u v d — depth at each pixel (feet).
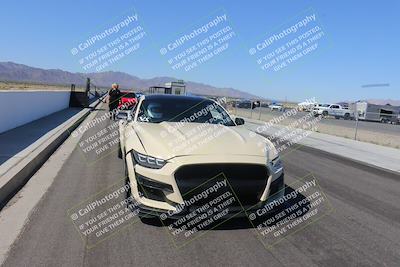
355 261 12.87
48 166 25.32
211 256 12.73
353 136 63.93
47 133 37.17
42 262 11.79
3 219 15.26
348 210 18.61
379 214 18.30
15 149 27.53
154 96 22.54
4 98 36.81
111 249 12.99
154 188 14.43
